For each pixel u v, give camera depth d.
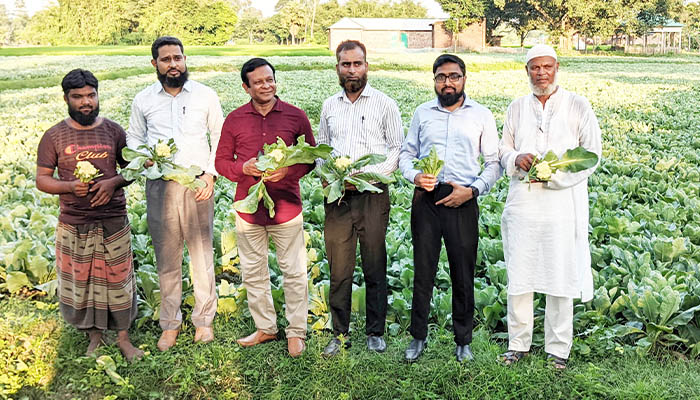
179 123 4.23
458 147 4.03
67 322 4.29
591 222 6.71
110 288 4.14
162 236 4.25
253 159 3.88
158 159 3.95
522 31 68.81
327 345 4.30
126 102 17.33
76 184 3.91
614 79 29.77
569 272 3.91
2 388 3.87
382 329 4.32
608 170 9.34
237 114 4.16
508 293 4.10
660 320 4.38
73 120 4.07
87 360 4.11
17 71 29.30
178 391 3.92
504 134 4.19
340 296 4.25
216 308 4.56
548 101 3.96
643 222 6.64
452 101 4.01
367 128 4.16
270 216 3.84
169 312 4.38
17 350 4.30
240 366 4.14
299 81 25.83
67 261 4.11
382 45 69.94
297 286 4.22
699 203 7.20
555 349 4.05
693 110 16.67
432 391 3.85
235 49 62.94
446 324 4.70
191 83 4.34
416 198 4.13
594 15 62.59
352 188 4.09
